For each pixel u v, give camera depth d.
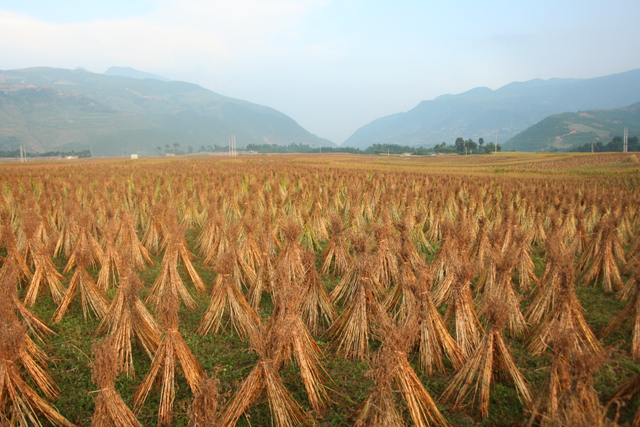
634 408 4.58
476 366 4.95
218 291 6.95
